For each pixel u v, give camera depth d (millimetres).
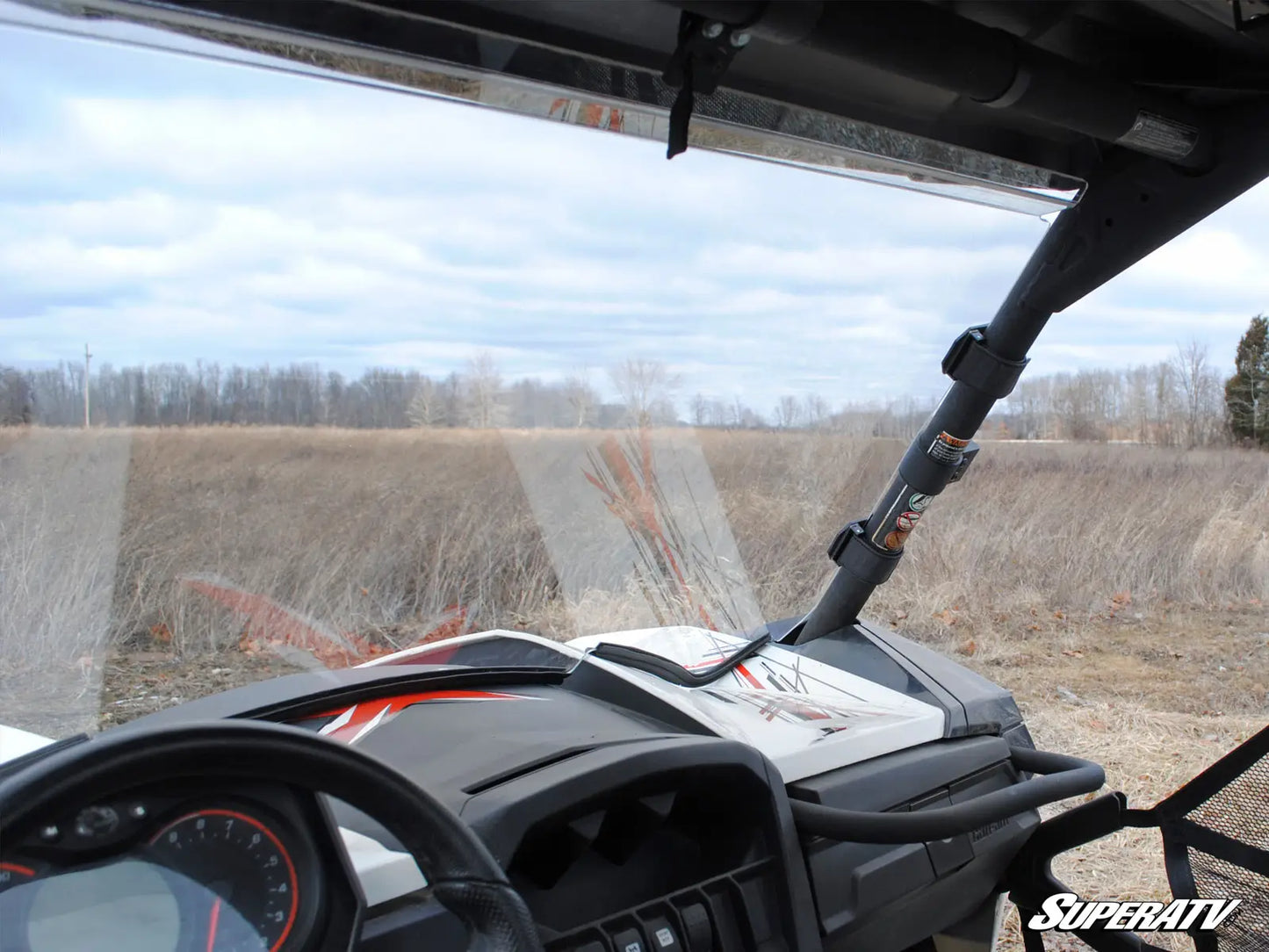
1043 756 2064
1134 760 4453
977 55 1397
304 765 947
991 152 1947
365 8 1180
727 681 2023
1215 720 5035
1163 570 7758
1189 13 1629
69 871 882
